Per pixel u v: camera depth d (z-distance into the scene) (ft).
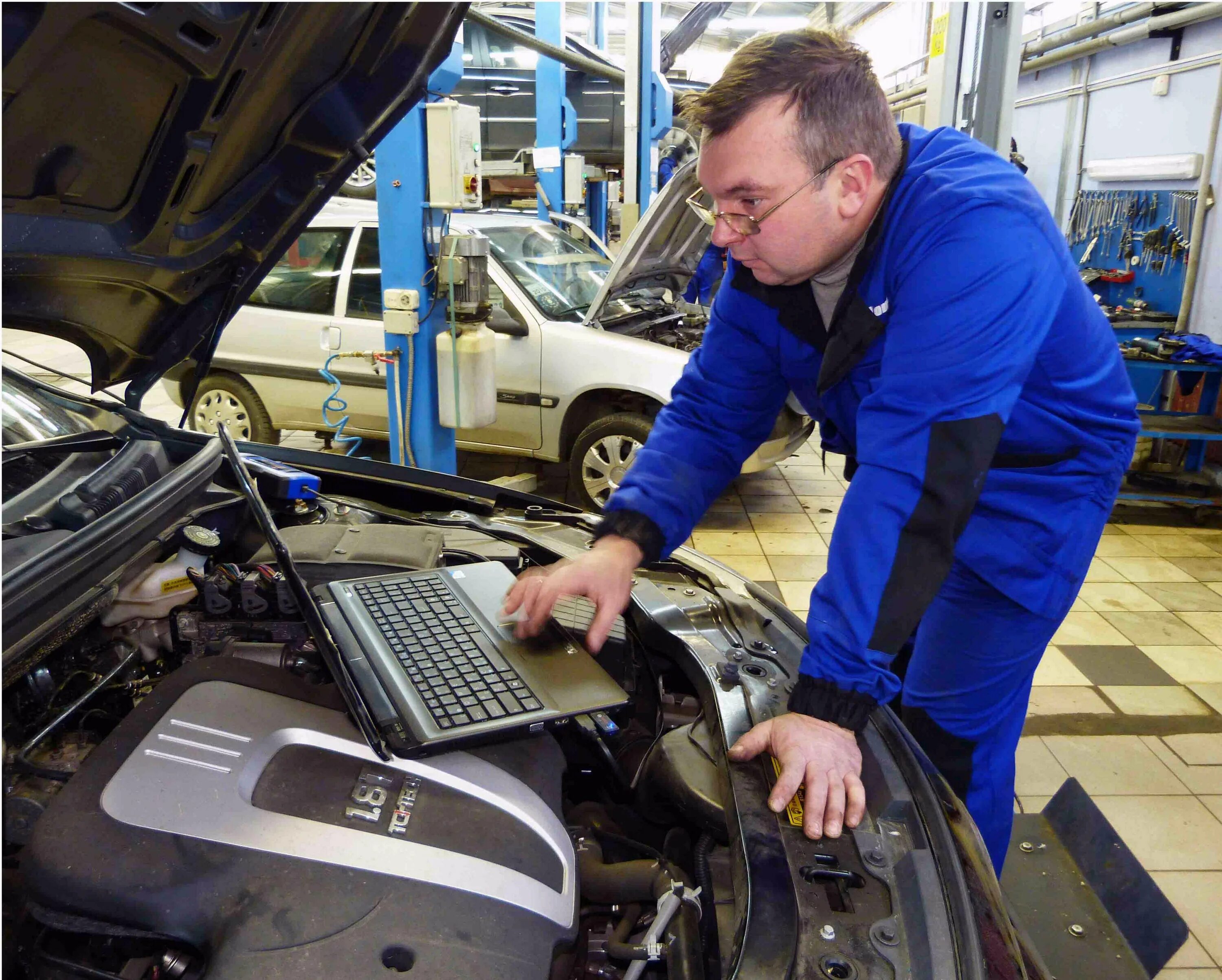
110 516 3.41
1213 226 16.93
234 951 2.57
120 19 2.53
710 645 4.68
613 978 3.19
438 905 2.78
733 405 4.79
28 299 3.56
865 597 3.47
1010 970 2.91
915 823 3.44
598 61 25.55
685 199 13.35
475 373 11.23
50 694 3.65
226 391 15.51
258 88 3.22
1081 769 8.50
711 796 3.76
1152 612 11.87
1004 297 3.50
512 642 4.09
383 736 3.34
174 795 2.91
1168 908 5.03
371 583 4.50
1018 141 25.55
